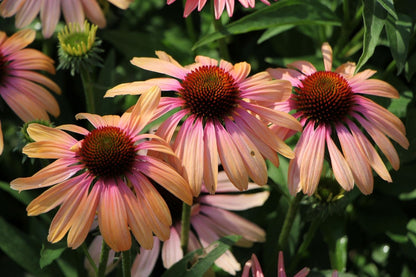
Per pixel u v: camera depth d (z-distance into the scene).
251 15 0.69
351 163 0.62
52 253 0.64
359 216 0.76
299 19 0.70
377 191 0.76
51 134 0.62
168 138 0.62
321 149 0.63
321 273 0.68
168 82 0.64
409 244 0.74
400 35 0.67
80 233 0.59
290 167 0.63
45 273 0.73
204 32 0.78
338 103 0.64
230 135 0.62
